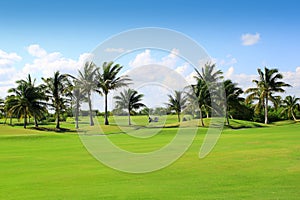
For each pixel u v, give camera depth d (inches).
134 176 470.9
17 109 2030.0
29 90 2065.7
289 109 2849.4
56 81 2073.1
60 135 1312.7
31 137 1226.6
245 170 499.2
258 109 2346.2
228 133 1268.5
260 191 376.5
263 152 687.1
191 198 353.1
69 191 393.1
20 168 559.5
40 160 650.2
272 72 2268.7
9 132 1445.6
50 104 2103.8
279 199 343.9
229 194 365.7
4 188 413.4
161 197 359.3
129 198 356.8
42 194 382.0
